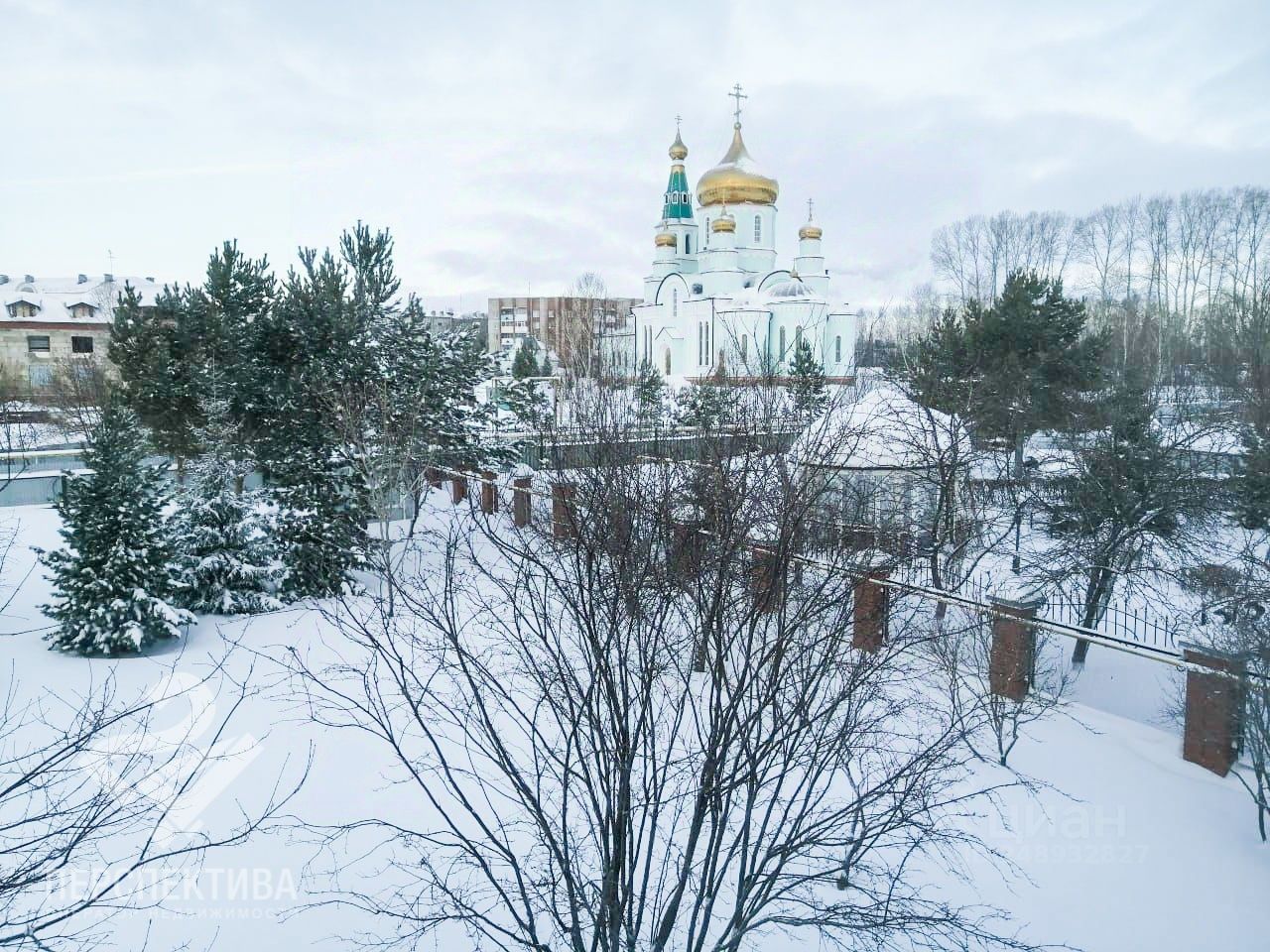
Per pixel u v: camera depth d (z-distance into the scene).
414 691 9.98
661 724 7.58
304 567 14.84
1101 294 67.00
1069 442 21.19
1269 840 7.81
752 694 6.12
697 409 10.02
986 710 8.39
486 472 17.28
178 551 14.14
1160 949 6.50
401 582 10.22
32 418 36.91
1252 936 6.62
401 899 7.14
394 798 8.55
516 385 18.28
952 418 15.77
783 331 54.19
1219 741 8.86
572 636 7.93
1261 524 18.80
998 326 28.31
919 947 6.52
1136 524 16.34
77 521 12.35
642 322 61.78
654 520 6.08
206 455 16.02
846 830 7.83
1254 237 61.66
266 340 17.62
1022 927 6.72
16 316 57.50
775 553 5.96
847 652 7.68
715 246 59.19
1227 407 28.67
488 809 8.29
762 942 6.66
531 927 5.26
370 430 16.98
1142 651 9.37
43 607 12.52
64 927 6.60
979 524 14.99
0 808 7.95
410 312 20.20
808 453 7.46
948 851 7.66
